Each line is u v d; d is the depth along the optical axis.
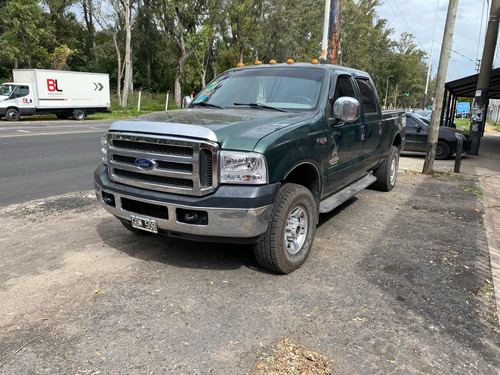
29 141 13.12
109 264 3.98
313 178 4.19
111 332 2.87
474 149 14.88
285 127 3.68
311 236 4.07
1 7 34.34
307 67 4.88
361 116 5.38
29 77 23.66
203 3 39.59
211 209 3.25
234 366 2.53
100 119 27.14
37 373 2.45
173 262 4.06
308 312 3.19
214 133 3.27
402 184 8.51
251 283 3.66
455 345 2.82
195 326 2.96
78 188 7.19
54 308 3.16
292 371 2.49
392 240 4.93
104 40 55.28
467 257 4.45
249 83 4.90
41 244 4.46
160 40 53.44
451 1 9.23
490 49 14.14
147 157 3.47
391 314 3.20
